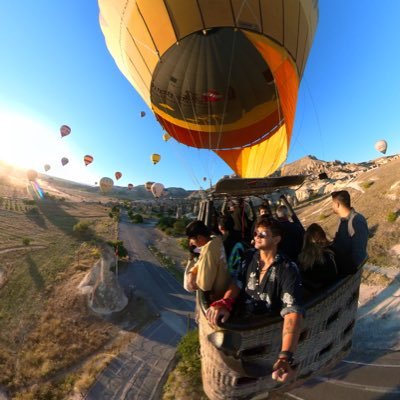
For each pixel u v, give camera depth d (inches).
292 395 737.6
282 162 371.9
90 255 2053.4
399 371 788.0
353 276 165.3
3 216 2775.6
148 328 1330.0
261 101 416.5
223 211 305.4
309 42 339.0
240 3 298.5
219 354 131.1
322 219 2139.5
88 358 1128.8
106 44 402.3
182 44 359.3
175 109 428.5
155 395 895.1
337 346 170.2
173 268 2080.5
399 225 1552.7
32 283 1592.0
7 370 1011.3
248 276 140.5
